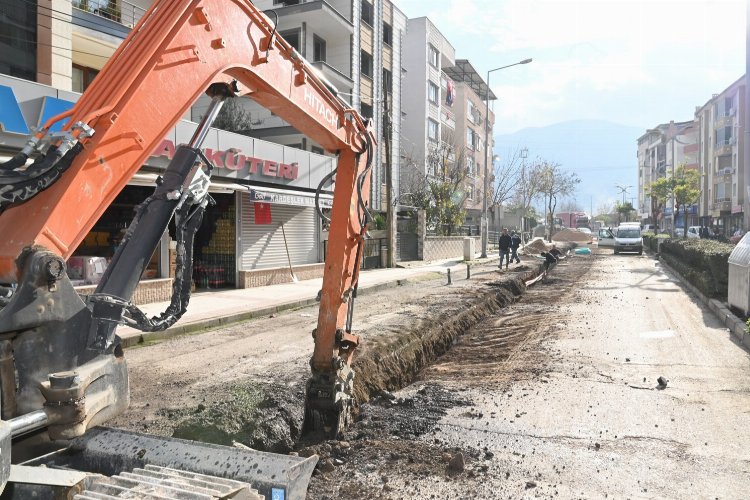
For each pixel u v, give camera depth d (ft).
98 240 44.01
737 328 32.40
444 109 150.82
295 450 17.01
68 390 7.11
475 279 67.05
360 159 17.44
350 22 89.25
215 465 8.67
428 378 26.35
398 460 15.72
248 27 11.66
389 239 87.04
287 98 13.38
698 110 221.66
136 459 8.95
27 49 39.60
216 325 37.68
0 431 6.05
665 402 20.94
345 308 17.40
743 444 16.92
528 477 14.69
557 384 23.63
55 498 6.79
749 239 36.52
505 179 160.25
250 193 50.75
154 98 9.03
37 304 7.12
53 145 7.86
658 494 13.78
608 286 60.95
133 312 8.42
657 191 145.69
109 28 45.96
